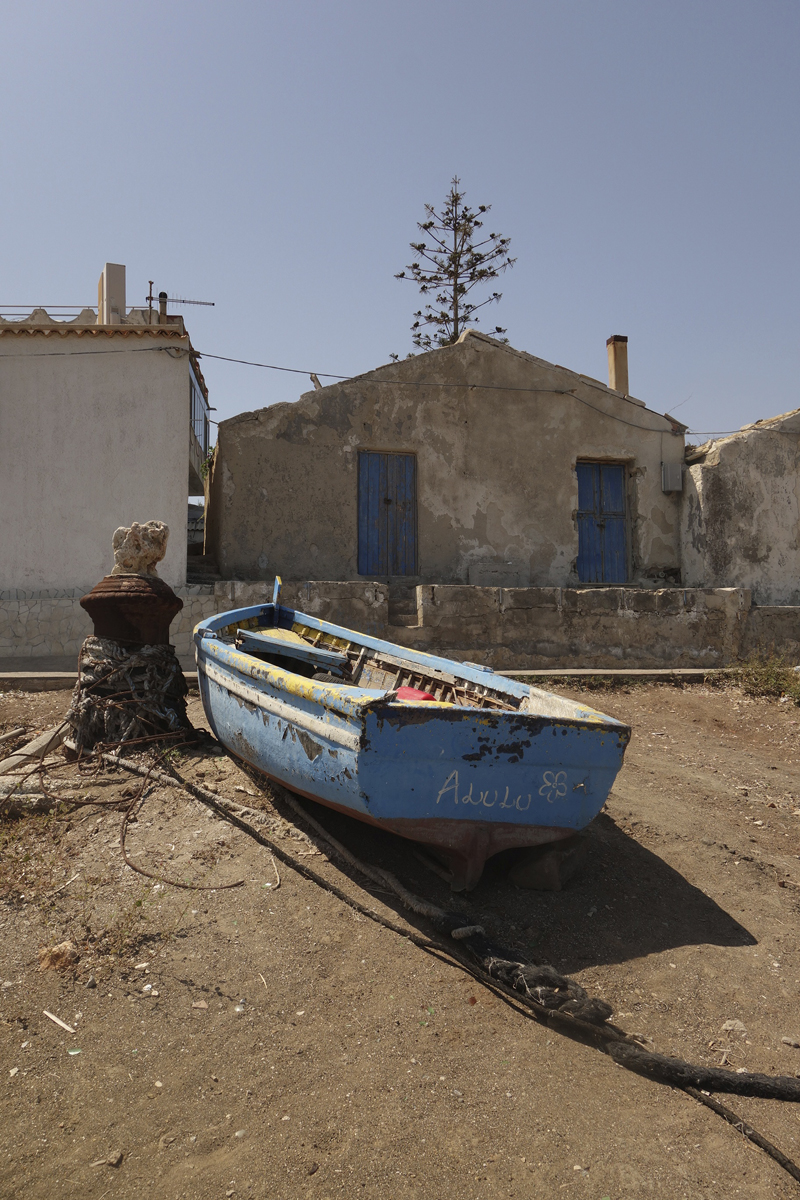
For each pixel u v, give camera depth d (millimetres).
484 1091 2912
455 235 22438
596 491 14422
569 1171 2568
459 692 5973
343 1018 3289
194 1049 3082
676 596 11930
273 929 3861
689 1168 2602
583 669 11281
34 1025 3170
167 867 4352
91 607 6262
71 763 5719
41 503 11297
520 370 13883
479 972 3582
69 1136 2668
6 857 4453
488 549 13578
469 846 4160
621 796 6152
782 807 6270
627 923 4191
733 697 10273
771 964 3895
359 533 13164
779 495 13961
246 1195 2451
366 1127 2725
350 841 4766
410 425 13305
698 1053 3219
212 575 12453
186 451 11578
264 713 4922
